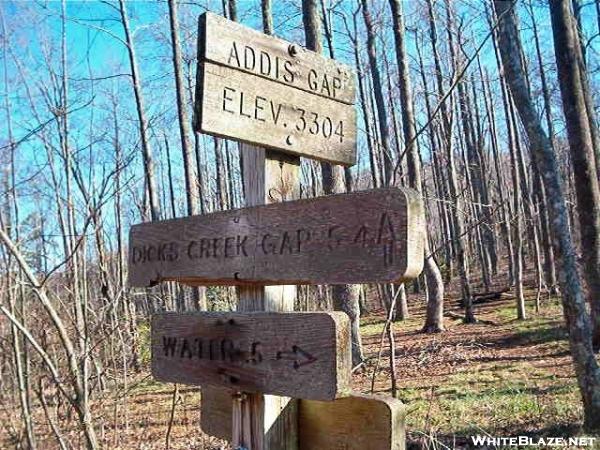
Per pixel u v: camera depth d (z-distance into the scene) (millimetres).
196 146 18266
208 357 2230
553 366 9766
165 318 2408
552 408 7129
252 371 2072
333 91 2512
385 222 1820
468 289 16500
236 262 2215
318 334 1893
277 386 1990
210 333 2230
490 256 27656
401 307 18312
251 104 2238
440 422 6883
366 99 19422
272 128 2291
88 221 2834
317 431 2164
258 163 2383
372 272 1837
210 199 22219
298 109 2385
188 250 2393
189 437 6766
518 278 16062
